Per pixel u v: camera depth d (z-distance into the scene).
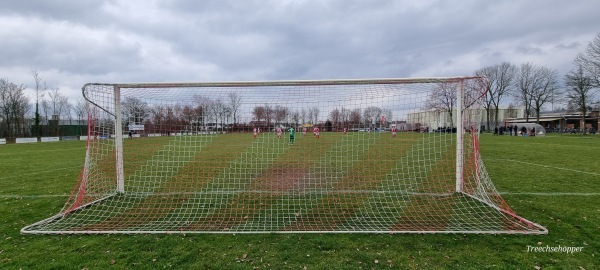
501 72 52.75
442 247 4.02
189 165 10.61
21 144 28.86
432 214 5.33
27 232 4.55
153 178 8.46
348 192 6.87
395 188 7.15
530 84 52.38
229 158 11.83
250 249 3.97
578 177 8.45
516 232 4.43
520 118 67.69
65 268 3.54
